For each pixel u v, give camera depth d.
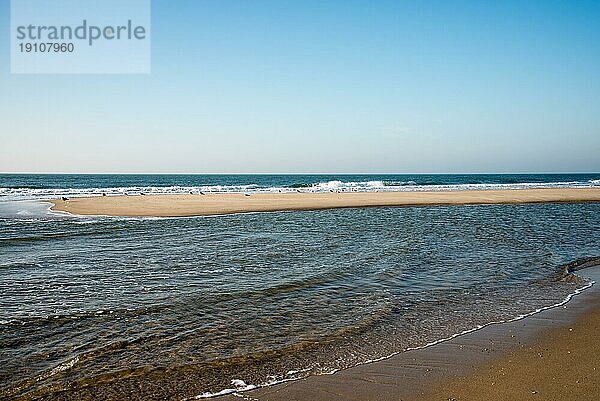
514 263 15.65
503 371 7.10
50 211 31.08
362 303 10.95
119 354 7.92
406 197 45.44
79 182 93.69
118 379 6.98
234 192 52.97
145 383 6.85
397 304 10.88
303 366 7.45
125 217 28.84
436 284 12.79
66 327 9.19
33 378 7.01
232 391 6.58
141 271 13.95
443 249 18.19
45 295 11.33
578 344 8.23
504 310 10.42
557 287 12.56
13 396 6.45
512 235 22.03
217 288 12.12
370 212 33.22
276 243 19.33
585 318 9.77
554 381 6.71
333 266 14.90
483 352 7.91
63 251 17.09
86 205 34.72
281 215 30.94
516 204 40.38
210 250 17.58
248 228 24.17
